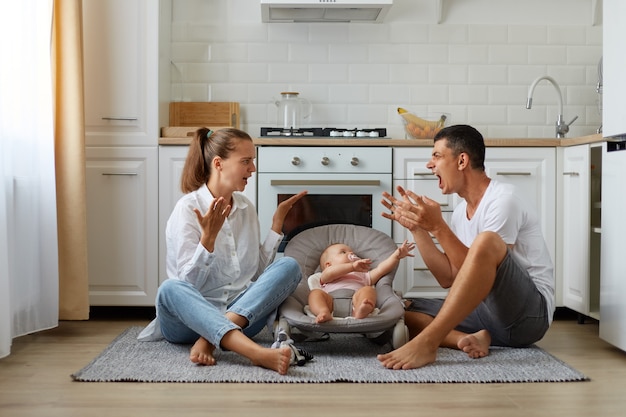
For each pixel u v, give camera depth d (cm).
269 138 365
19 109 304
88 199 368
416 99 427
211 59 421
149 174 369
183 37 420
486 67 428
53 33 342
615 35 278
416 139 374
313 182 364
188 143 369
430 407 208
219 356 271
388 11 424
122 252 369
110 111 369
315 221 367
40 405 210
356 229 323
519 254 285
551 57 430
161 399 216
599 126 430
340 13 407
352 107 426
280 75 424
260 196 366
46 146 320
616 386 234
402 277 369
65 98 342
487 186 288
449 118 396
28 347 299
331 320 267
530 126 429
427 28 427
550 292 283
